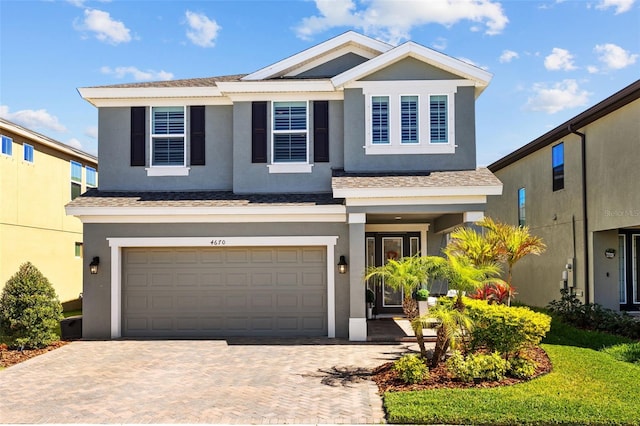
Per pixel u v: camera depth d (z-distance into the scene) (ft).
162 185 51.52
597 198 53.62
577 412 23.93
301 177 50.03
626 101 47.91
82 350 41.57
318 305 47.21
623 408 24.48
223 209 46.21
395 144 48.52
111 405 27.07
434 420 23.63
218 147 51.72
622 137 49.32
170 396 28.50
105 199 48.52
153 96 51.24
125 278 48.06
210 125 51.78
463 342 33.12
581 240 56.54
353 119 48.78
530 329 30.81
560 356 35.29
